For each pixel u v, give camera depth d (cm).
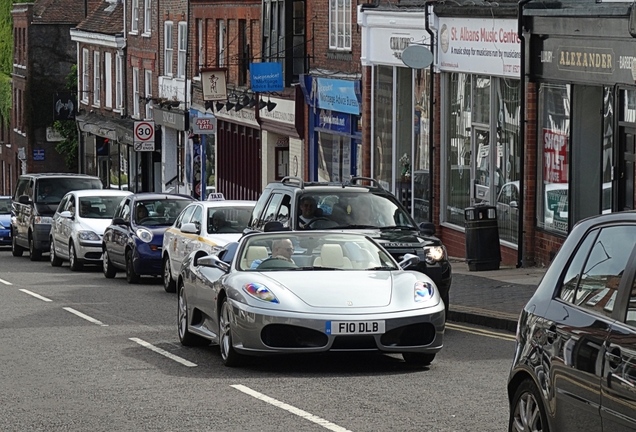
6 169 8762
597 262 786
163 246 2583
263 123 4569
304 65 4062
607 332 729
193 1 5391
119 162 6612
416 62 2836
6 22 8588
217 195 2977
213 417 1088
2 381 1335
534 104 2517
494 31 2667
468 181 2914
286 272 1402
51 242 3525
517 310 1848
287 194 1891
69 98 7700
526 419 840
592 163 2336
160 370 1387
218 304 1433
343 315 1295
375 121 3484
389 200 1884
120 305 2225
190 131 5516
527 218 2545
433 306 1337
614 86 2197
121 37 6469
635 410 683
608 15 2169
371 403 1142
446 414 1078
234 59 4897
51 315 2041
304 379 1296
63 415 1121
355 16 3591
